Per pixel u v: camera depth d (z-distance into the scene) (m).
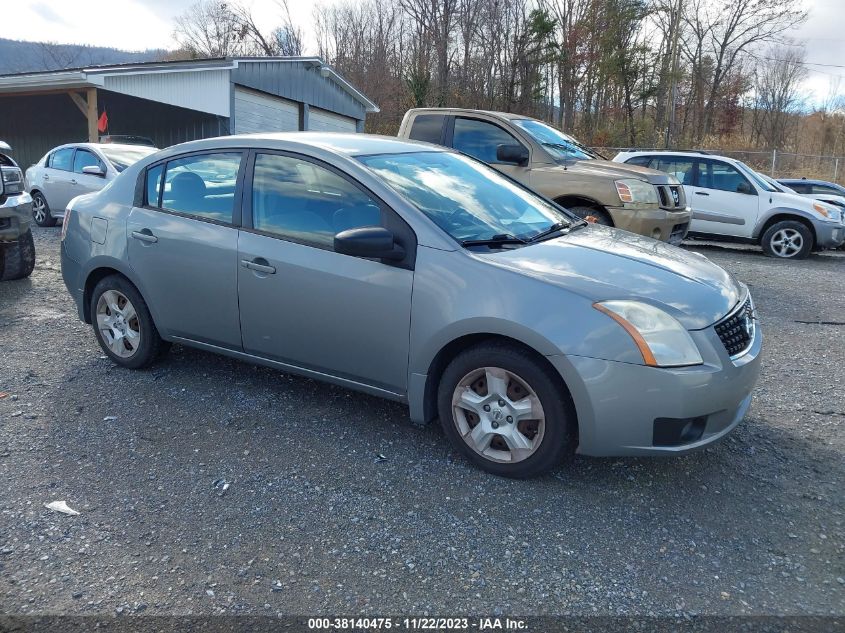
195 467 3.49
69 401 4.27
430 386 3.55
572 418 3.24
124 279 4.67
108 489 3.27
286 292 3.85
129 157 11.88
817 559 2.83
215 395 4.40
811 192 15.98
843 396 4.63
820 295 8.13
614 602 2.55
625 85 35.41
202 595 2.55
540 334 3.11
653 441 3.09
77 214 4.89
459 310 3.31
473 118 8.24
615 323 3.06
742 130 43.91
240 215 4.09
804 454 3.76
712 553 2.86
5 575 2.64
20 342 5.39
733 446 3.84
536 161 7.86
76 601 2.51
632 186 7.35
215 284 4.14
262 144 4.12
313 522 3.03
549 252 3.56
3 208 6.84
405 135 8.62
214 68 18.08
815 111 40.19
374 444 3.77
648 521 3.08
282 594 2.57
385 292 3.53
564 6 36.41
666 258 3.74
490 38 34.94
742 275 9.60
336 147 4.00
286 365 4.07
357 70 38.94
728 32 40.72
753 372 3.35
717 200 12.11
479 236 3.62
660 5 35.41
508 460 3.37
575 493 3.30
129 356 4.75
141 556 2.78
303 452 3.66
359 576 2.68
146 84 16.58
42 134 24.00
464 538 2.93
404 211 3.56
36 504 3.12
